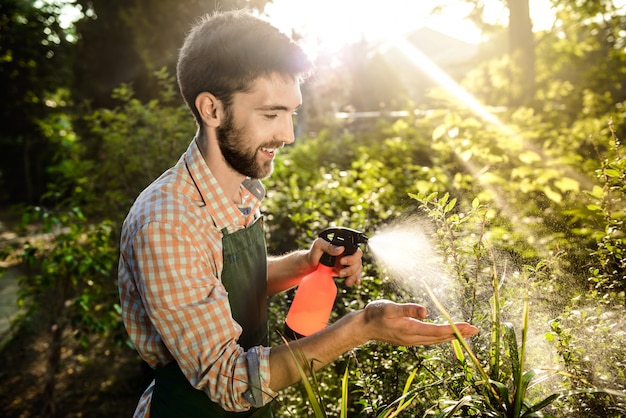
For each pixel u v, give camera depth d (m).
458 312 1.30
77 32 8.21
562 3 7.77
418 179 3.20
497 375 1.06
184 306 1.07
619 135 3.66
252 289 1.32
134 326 1.25
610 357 1.11
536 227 1.59
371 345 1.57
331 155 4.68
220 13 1.22
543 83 5.77
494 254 1.41
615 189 1.40
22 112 13.48
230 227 1.24
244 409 1.10
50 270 3.53
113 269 4.07
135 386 4.13
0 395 4.16
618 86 6.07
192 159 1.21
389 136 4.86
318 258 1.43
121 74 7.70
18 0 13.14
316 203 2.89
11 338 4.54
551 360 1.17
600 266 1.36
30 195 13.32
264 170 1.21
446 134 3.15
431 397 1.20
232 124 1.15
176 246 1.09
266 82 1.12
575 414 1.07
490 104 5.46
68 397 4.08
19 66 13.41
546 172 2.30
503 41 11.99
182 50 1.20
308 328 1.34
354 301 1.78
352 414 1.71
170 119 3.94
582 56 8.30
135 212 1.14
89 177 4.02
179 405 1.24
